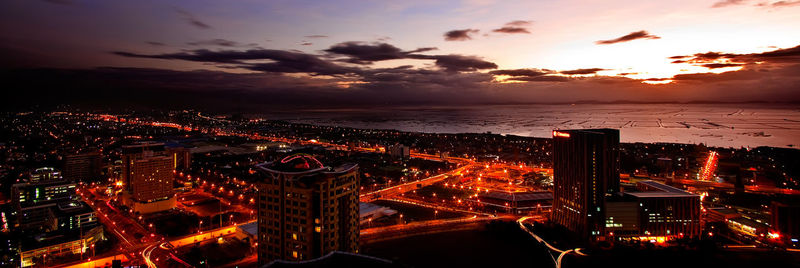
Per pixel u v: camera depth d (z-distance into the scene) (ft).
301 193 629.10
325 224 631.97
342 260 465.88
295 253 632.79
